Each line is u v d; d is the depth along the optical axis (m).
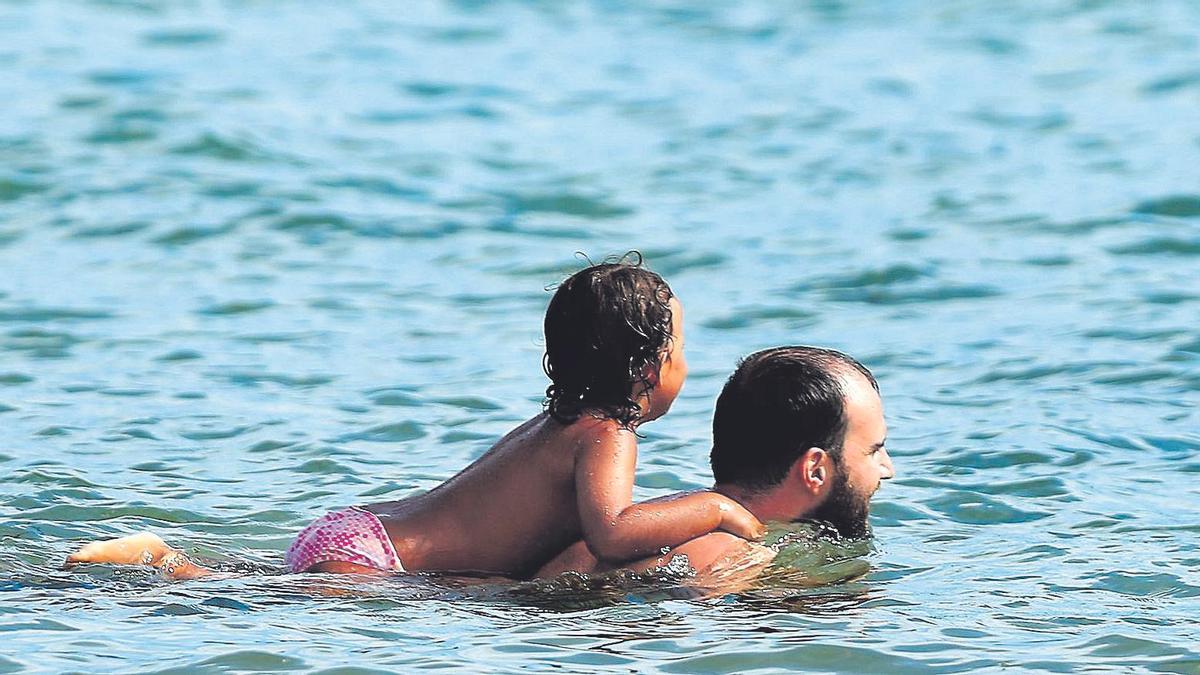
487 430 29.88
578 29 78.12
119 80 63.97
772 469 21.41
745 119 61.31
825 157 55.78
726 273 42.84
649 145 57.66
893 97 64.56
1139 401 30.92
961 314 38.31
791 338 36.88
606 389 20.92
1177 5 79.50
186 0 81.25
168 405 31.56
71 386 32.94
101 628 18.77
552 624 18.95
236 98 62.03
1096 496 25.08
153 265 43.41
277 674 17.36
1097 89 64.69
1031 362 34.00
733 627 18.86
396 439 29.31
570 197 50.88
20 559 22.19
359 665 17.58
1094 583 20.75
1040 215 47.25
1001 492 25.42
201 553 22.73
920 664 17.77
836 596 20.14
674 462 27.59
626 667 17.56
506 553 20.92
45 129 56.47
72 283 41.56
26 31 72.56
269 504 25.34
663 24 79.31
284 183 51.41
